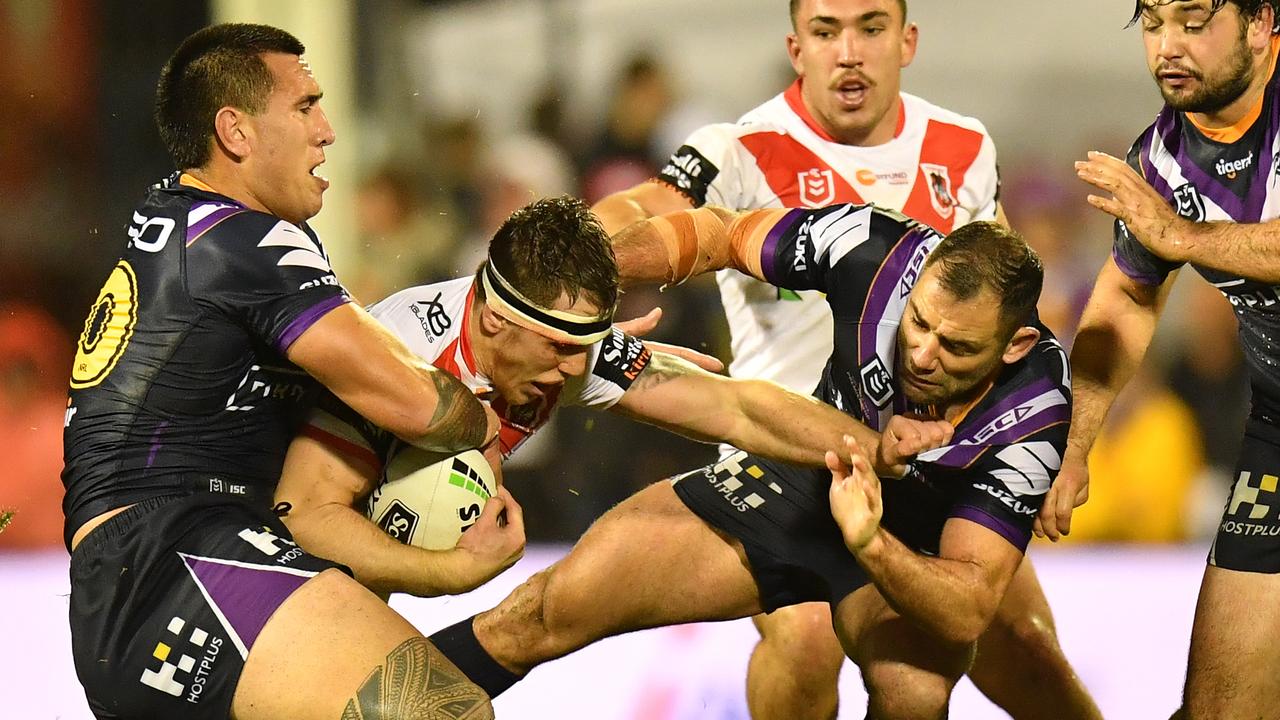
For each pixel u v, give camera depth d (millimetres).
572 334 12656
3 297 31859
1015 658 15734
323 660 11695
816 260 14188
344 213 32625
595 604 14133
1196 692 14234
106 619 12031
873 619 14094
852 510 12461
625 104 31031
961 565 13039
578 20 36125
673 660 19750
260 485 12898
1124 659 20891
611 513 14797
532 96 33656
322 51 34344
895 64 16641
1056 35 37250
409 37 35156
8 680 19625
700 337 27344
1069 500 14289
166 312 12336
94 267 32719
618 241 14305
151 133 33719
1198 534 27484
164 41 33781
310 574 12109
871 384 14023
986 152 17516
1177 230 13531
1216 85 13602
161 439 12445
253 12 34156
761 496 14609
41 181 32938
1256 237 13305
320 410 13172
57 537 25406
